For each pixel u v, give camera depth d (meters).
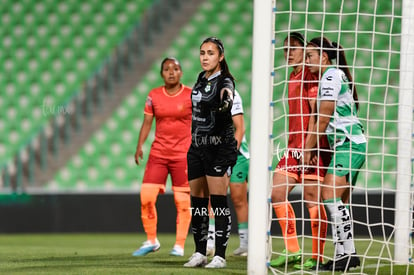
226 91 17.97
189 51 54.19
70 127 50.38
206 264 19.39
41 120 53.19
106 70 52.69
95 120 50.84
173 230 39.94
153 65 53.50
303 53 19.45
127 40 54.75
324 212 19.59
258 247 16.53
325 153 19.27
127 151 49.69
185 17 55.91
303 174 17.88
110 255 24.22
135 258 22.81
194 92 18.53
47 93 54.50
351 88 18.69
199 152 18.73
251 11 55.62
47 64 55.75
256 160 16.66
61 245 31.45
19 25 57.75
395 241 21.66
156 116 24.05
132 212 40.78
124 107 51.50
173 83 23.88
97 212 40.94
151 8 56.41
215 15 55.72
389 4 51.72
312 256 19.55
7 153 52.09
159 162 24.08
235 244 31.48
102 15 57.31
